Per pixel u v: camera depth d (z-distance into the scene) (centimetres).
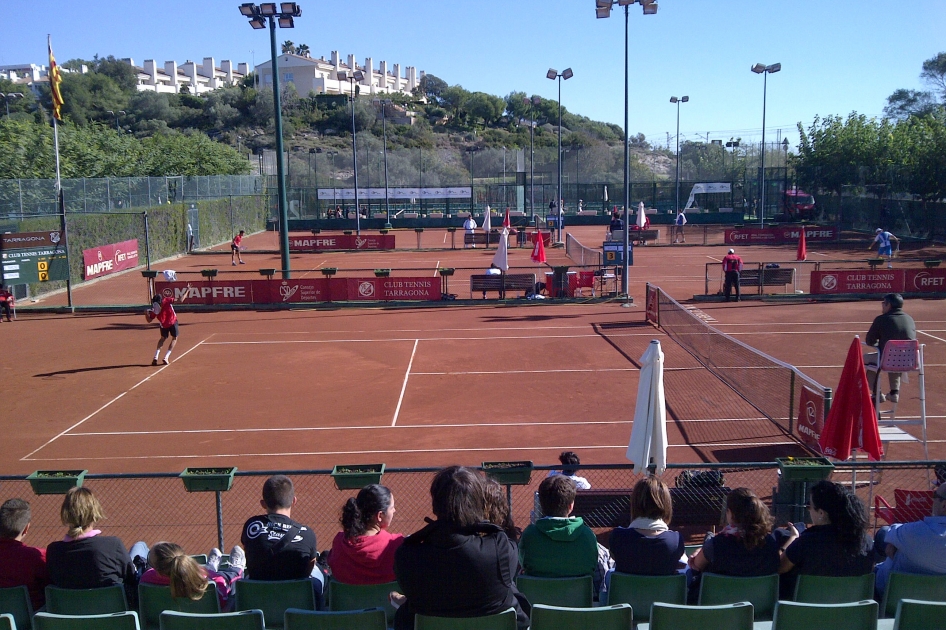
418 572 483
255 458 1325
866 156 5772
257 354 2152
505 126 13750
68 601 638
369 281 2944
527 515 1048
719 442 1352
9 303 2731
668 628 548
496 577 488
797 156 6662
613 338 2273
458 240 5747
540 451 1337
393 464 1284
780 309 2738
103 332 2502
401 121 12862
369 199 6981
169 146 6512
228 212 5825
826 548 611
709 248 4934
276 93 2898
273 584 624
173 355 2155
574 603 620
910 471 1188
